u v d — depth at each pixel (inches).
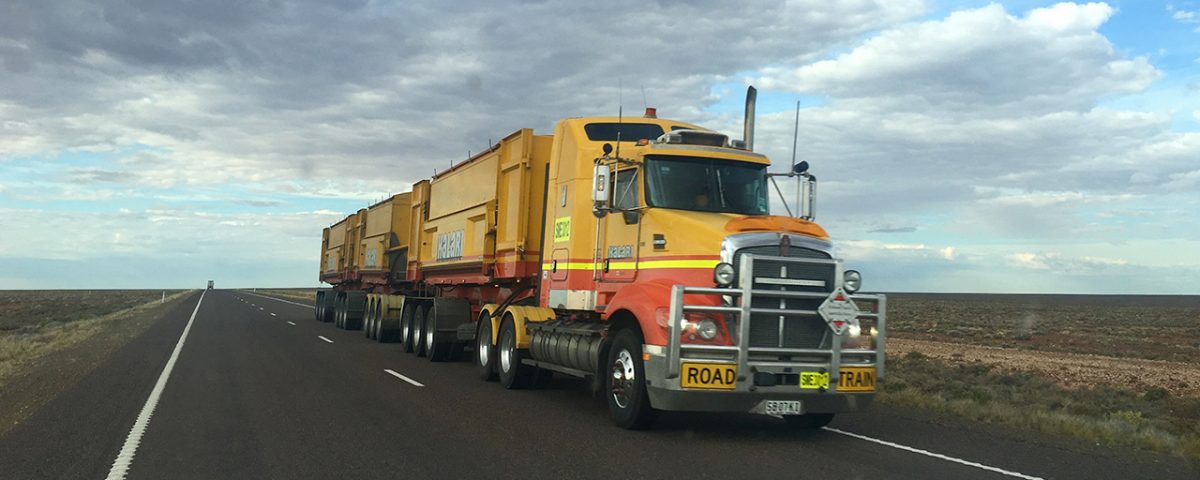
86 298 3747.5
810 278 355.9
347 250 1338.6
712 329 348.2
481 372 583.2
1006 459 323.0
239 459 306.8
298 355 754.8
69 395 480.4
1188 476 301.9
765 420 418.0
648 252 402.9
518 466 297.9
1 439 343.9
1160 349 1232.8
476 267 652.1
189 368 629.6
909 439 365.7
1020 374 729.6
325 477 280.1
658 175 410.0
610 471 290.8
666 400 346.3
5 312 2228.1
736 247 351.9
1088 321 2162.9
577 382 572.1
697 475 285.3
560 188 501.0
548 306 509.4
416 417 406.0
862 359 362.0
